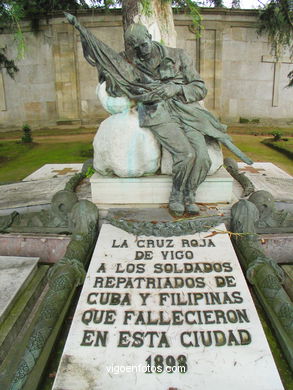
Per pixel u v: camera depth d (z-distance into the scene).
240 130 13.56
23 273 3.01
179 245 2.73
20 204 4.09
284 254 3.24
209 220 2.98
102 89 3.27
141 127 3.17
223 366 1.88
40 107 14.99
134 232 2.86
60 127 14.73
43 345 2.09
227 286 2.36
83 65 14.32
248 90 14.69
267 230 3.28
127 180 3.33
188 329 2.07
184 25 13.66
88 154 8.82
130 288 2.36
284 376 2.07
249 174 5.44
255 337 2.02
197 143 3.04
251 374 1.84
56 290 2.45
